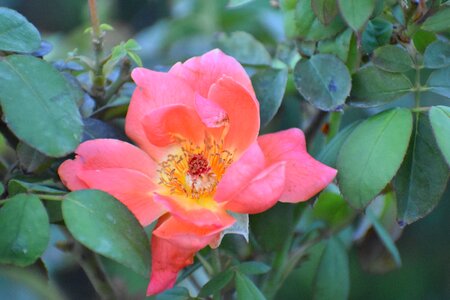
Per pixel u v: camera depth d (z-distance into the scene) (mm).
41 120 459
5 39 477
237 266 513
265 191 460
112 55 518
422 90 508
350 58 522
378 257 603
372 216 590
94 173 476
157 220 497
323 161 513
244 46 576
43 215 460
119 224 461
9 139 516
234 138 494
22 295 462
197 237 460
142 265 457
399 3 511
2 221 459
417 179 501
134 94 490
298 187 475
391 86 508
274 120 605
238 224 478
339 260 581
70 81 505
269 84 528
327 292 577
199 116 478
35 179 500
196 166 493
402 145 491
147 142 494
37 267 466
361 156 492
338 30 517
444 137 485
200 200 492
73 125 462
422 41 523
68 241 553
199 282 595
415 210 500
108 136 512
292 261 566
